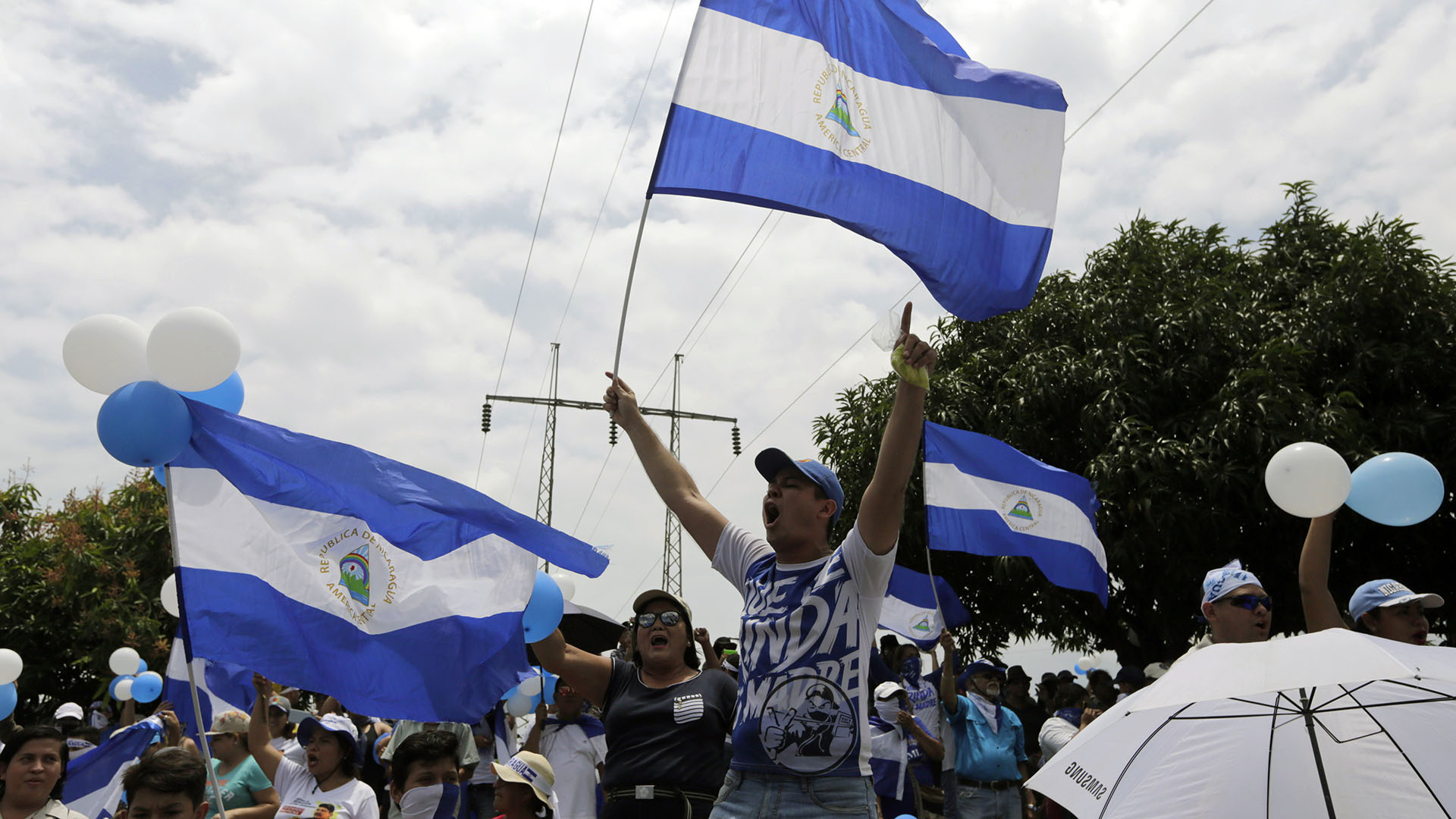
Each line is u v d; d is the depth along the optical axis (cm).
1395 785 352
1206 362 1695
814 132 445
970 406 1820
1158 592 1667
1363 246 1755
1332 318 1719
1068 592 1720
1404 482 516
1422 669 288
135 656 1196
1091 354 1742
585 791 696
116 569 2280
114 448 467
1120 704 341
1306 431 1559
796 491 334
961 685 1120
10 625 2223
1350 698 362
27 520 2622
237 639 497
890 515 311
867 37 465
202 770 482
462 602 550
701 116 432
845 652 311
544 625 577
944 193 456
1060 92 475
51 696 2308
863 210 444
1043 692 1393
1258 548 1634
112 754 822
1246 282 1925
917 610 1054
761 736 309
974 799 966
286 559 517
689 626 538
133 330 486
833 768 304
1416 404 1673
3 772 546
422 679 531
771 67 446
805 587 323
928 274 453
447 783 628
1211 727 371
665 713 496
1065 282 1964
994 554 952
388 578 538
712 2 444
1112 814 371
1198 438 1602
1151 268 1906
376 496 537
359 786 611
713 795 487
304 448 525
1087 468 1706
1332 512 510
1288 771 361
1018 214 464
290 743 849
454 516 545
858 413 1975
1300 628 1662
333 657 515
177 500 505
